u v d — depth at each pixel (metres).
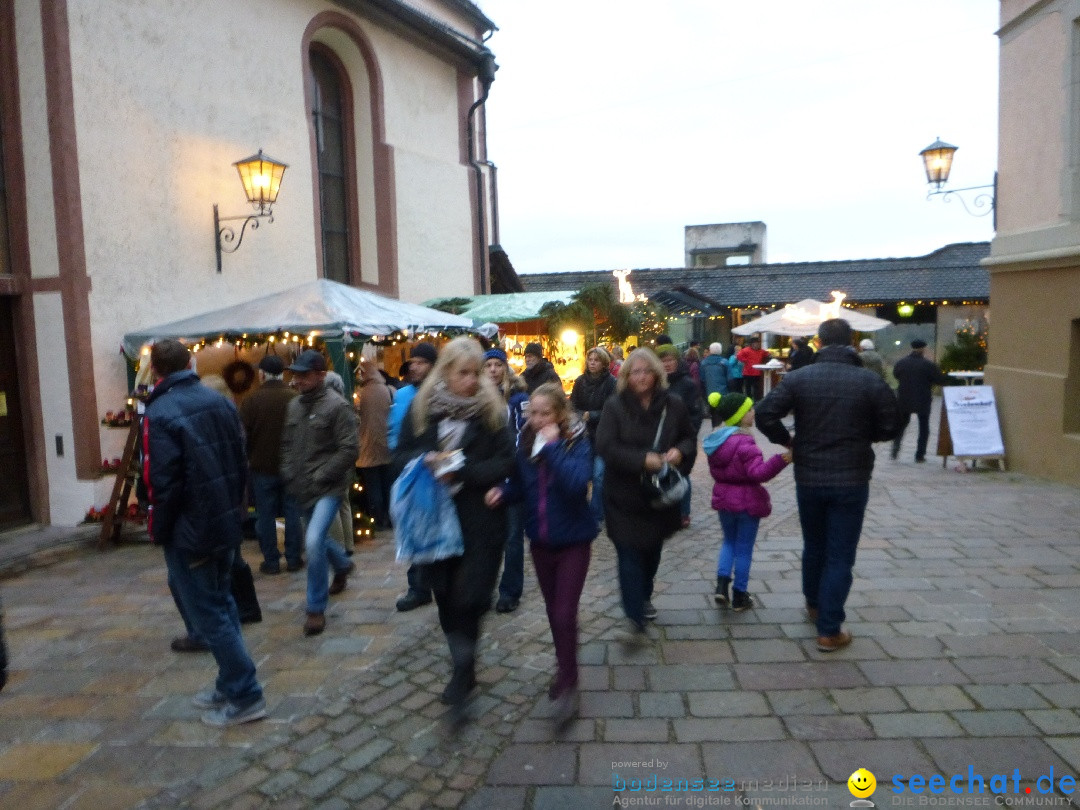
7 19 7.45
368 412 7.70
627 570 4.38
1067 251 9.14
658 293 24.38
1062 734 3.48
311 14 10.60
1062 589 5.38
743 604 5.11
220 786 3.32
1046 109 9.59
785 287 27.80
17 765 3.53
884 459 11.94
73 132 7.49
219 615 3.82
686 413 4.45
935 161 10.70
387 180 12.12
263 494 6.36
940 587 5.48
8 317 7.74
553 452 3.69
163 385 3.81
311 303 7.95
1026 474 10.16
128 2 8.04
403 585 6.00
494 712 3.88
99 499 7.67
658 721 3.72
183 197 8.67
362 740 3.67
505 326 13.00
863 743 3.46
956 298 24.89
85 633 5.17
